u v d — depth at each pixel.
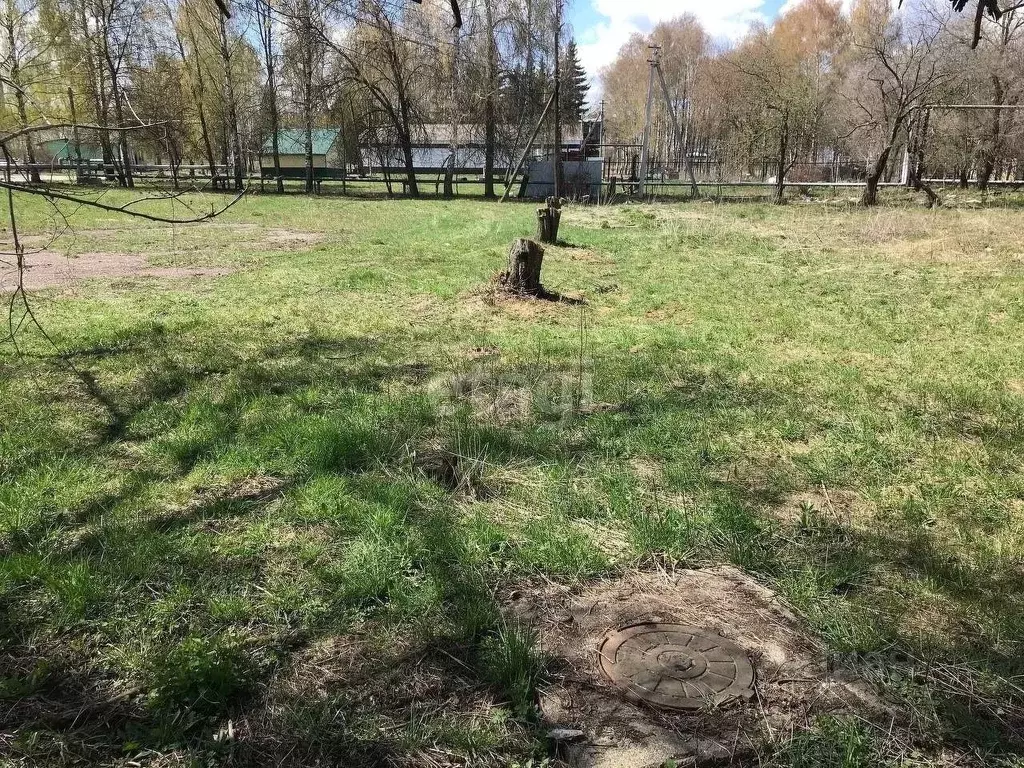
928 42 27.20
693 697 2.66
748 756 2.42
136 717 2.55
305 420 5.13
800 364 6.98
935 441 5.02
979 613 3.13
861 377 6.54
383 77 37.62
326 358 7.11
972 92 31.08
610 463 4.64
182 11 32.50
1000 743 2.44
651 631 3.06
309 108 39.41
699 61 73.94
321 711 2.58
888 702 2.65
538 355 7.29
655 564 3.55
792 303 10.21
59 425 5.17
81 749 2.41
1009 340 8.02
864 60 32.31
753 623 3.12
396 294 10.66
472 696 2.68
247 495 4.14
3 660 2.82
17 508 3.87
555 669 2.82
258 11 15.49
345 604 3.19
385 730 2.52
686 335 8.23
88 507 3.97
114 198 27.19
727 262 14.16
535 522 3.85
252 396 5.83
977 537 3.77
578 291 11.07
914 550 3.64
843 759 2.36
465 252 15.28
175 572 3.35
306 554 3.52
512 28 37.91
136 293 10.71
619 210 27.83
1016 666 2.80
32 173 5.75
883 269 13.21
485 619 3.06
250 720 2.56
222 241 17.59
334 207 29.62
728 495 4.20
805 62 45.97
